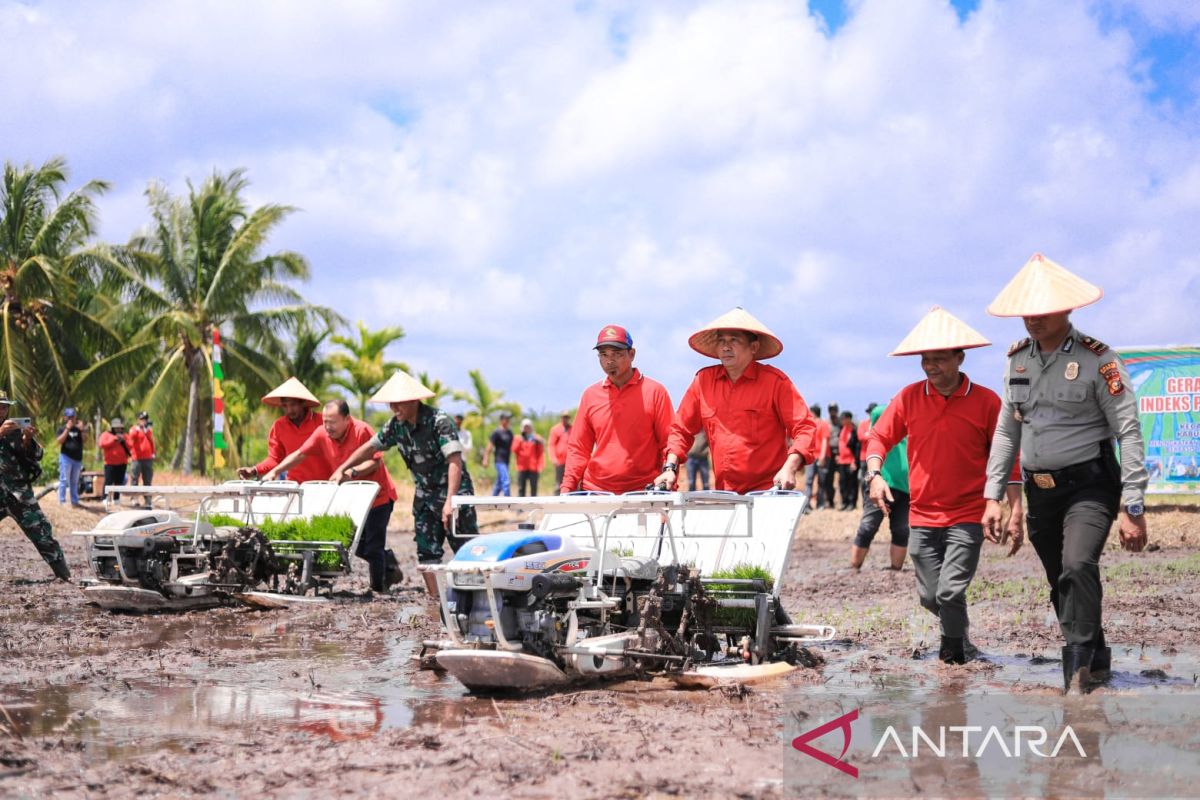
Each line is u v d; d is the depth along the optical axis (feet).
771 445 24.93
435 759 15.53
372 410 164.55
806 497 24.31
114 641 27.55
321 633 28.94
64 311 127.44
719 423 25.09
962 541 23.68
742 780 14.52
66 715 18.88
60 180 124.98
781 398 24.62
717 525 24.91
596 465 26.48
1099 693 19.85
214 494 34.37
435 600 35.24
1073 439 20.40
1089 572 19.90
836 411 81.10
